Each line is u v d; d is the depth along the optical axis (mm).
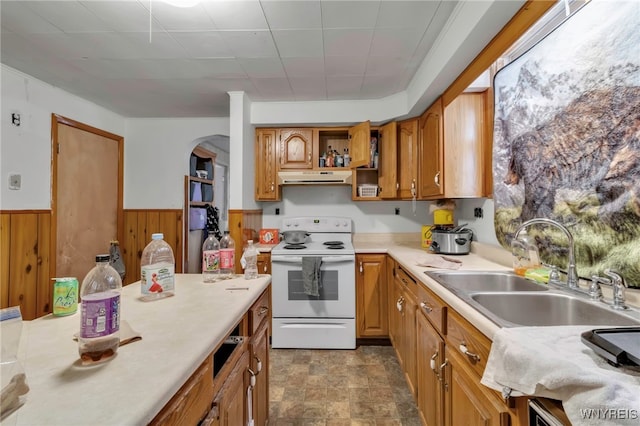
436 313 1299
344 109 2787
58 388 535
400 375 2109
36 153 2277
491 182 1914
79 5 1479
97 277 886
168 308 980
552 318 1118
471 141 2037
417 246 2828
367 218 3197
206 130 3277
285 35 1750
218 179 5305
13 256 2107
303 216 3230
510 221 1628
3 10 1509
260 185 2928
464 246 2113
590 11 1083
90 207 2799
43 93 2336
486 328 830
